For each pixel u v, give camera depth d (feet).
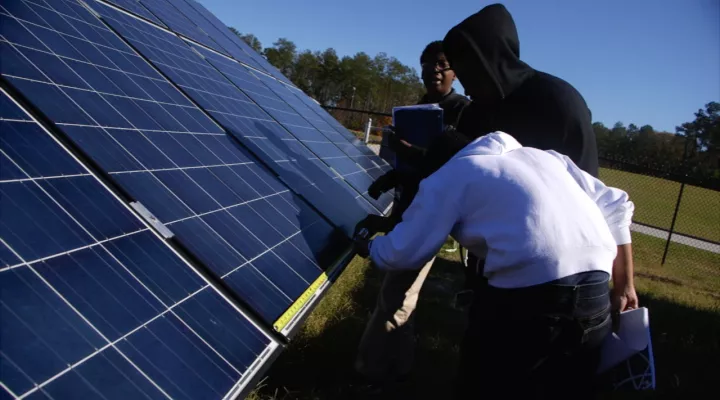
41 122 5.73
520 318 5.99
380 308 10.56
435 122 9.63
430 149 8.46
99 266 4.73
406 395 11.10
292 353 11.28
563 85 7.32
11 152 4.91
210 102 10.67
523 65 7.40
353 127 86.12
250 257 6.81
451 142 8.13
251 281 6.37
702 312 19.10
